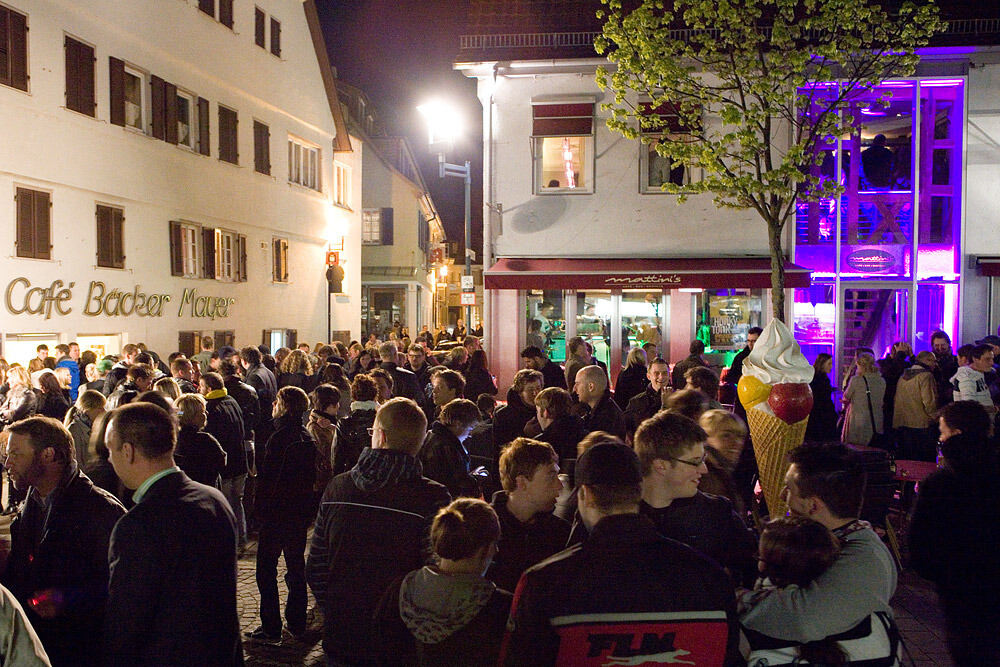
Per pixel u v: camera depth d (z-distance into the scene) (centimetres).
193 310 1989
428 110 1992
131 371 862
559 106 1788
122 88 1741
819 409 877
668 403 546
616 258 1805
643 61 1312
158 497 326
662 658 245
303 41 2584
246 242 2238
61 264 1568
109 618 311
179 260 1928
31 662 225
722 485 432
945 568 387
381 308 3653
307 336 2597
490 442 648
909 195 1736
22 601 352
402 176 3572
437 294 5172
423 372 1223
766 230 1770
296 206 2523
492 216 1839
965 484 387
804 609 287
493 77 1822
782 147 1725
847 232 1747
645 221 1802
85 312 1628
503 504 388
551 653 246
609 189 1809
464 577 297
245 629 645
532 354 1031
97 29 1667
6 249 1442
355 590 357
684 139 1633
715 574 254
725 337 1819
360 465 376
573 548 262
